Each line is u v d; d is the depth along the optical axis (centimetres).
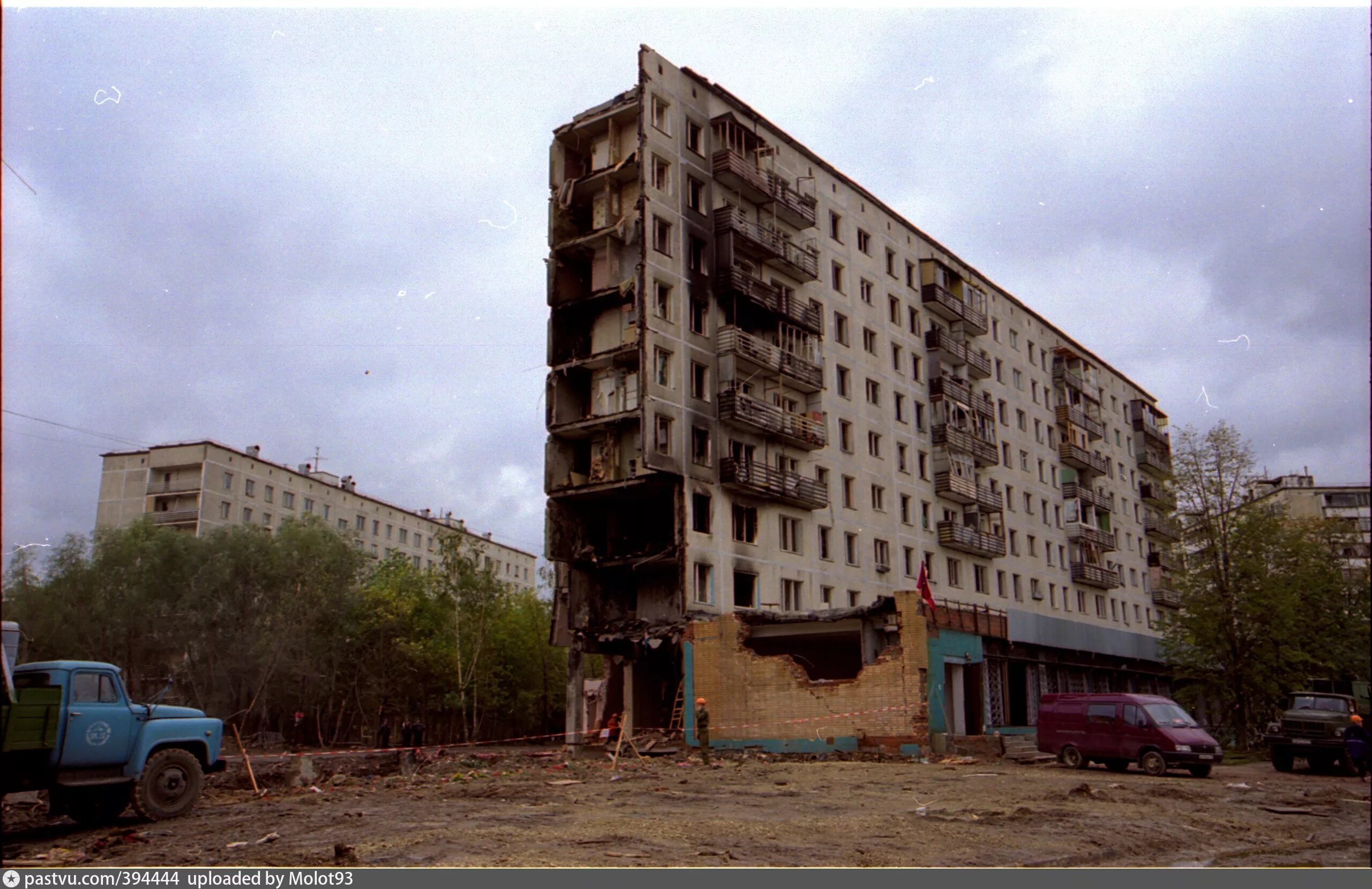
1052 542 6203
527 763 2722
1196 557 3869
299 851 1076
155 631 5053
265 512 7469
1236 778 2219
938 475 5053
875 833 1209
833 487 4303
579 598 3703
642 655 3619
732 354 3778
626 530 3809
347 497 8538
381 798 1689
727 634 3045
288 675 5088
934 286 5269
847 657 3700
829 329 4484
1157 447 7956
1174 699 4128
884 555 4553
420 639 5431
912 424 4969
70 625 4875
